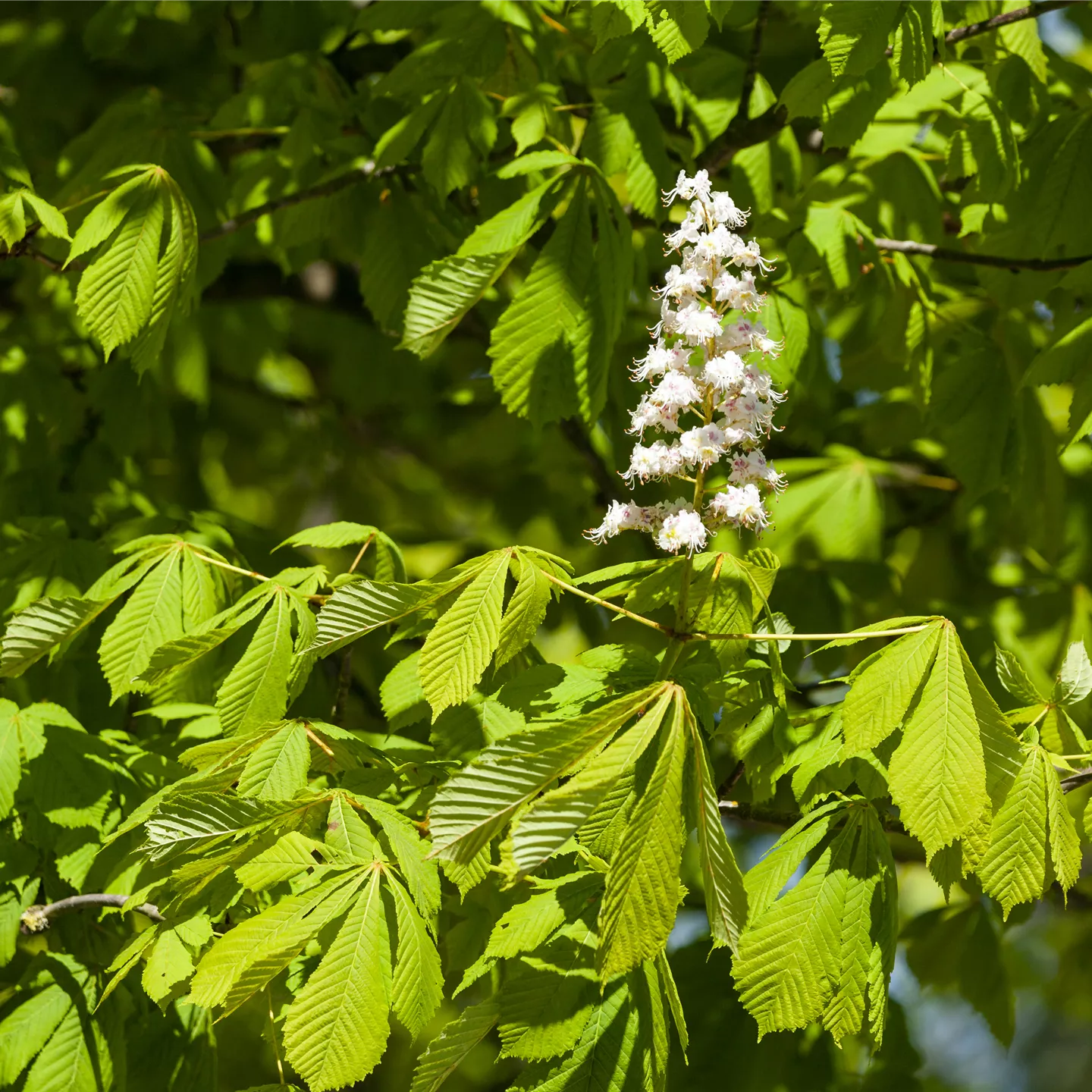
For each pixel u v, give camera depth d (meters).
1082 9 4.93
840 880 1.87
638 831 1.57
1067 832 1.89
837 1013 1.79
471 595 1.86
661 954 1.87
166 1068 2.60
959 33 3.21
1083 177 3.32
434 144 3.15
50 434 4.25
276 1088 1.98
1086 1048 9.85
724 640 2.05
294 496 6.34
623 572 2.11
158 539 2.58
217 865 1.92
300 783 2.08
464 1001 4.68
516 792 1.60
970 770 1.70
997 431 4.04
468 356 5.96
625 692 2.09
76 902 2.41
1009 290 3.96
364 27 3.41
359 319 5.55
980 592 4.85
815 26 3.81
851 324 4.85
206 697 2.98
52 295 4.70
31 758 2.53
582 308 2.61
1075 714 4.13
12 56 4.82
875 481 4.91
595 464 4.76
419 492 6.39
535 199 2.65
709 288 2.03
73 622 2.37
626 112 3.30
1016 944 6.98
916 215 3.73
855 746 1.75
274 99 3.89
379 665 4.39
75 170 3.95
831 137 2.92
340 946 1.71
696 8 2.51
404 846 1.90
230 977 1.69
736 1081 2.97
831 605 4.38
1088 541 4.73
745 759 2.30
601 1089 1.78
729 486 1.96
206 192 3.75
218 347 5.19
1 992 2.77
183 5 4.59
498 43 3.30
